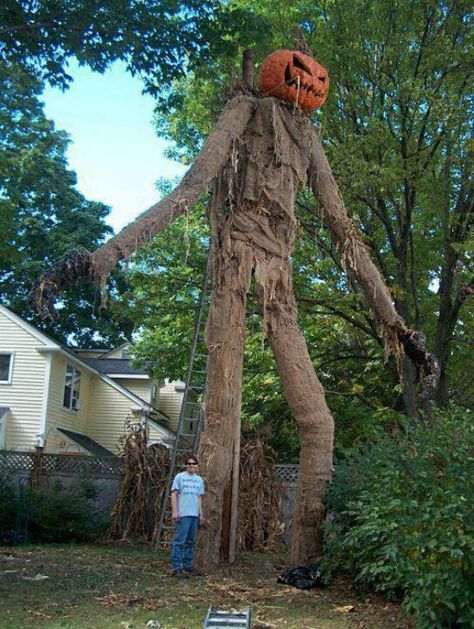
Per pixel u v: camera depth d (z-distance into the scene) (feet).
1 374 71.92
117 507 39.81
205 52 42.88
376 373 55.67
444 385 49.96
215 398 28.86
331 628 18.69
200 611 20.24
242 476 39.96
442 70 45.65
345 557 23.77
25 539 37.17
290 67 29.73
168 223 25.93
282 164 29.37
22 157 102.27
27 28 39.86
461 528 17.38
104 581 24.56
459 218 47.01
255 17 42.75
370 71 46.34
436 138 45.24
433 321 51.78
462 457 19.21
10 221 54.03
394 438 25.77
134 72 43.16
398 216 47.80
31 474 41.52
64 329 112.57
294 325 29.30
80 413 80.28
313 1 47.09
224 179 29.84
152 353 58.34
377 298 29.78
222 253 29.30
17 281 103.71
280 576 25.13
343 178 42.22
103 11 39.73
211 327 29.30
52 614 19.19
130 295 56.08
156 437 81.56
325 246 46.57
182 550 26.55
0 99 86.69
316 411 27.86
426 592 16.80
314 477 27.02
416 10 44.86
